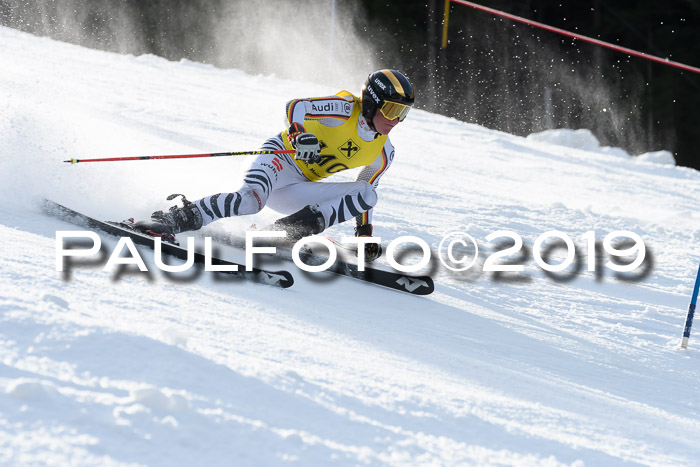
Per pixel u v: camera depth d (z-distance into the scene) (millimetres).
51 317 6590
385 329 10625
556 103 77625
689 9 77312
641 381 11055
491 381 9188
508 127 77562
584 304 15289
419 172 29156
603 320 14406
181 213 12664
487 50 77000
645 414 9297
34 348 6035
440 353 9992
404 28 76688
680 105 77125
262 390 6336
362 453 5676
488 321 12641
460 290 14625
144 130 25000
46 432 4816
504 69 77438
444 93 77375
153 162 19469
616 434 8039
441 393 7820
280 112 35969
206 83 42125
